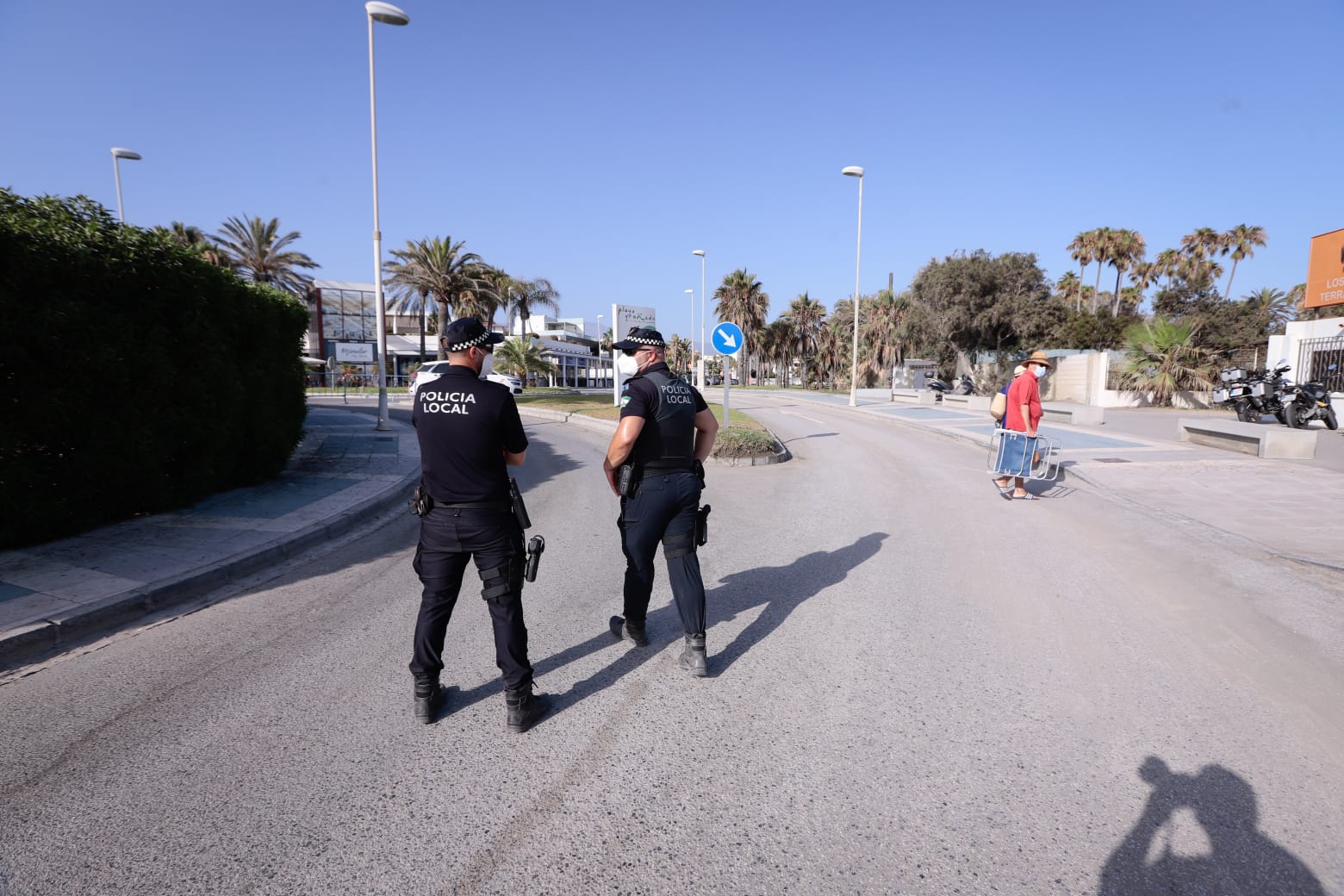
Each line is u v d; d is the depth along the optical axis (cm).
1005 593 491
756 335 6812
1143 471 1017
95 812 248
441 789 264
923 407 2697
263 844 233
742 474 1073
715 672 366
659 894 211
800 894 211
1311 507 766
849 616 446
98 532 611
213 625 433
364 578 537
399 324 6019
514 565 307
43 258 543
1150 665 371
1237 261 4500
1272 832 239
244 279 888
